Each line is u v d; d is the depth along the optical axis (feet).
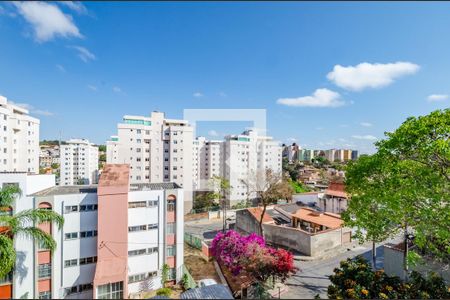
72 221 63.26
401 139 49.96
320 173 255.29
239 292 60.80
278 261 58.70
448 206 47.29
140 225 68.90
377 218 57.52
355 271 55.26
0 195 53.62
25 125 170.60
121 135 163.02
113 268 61.46
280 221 117.08
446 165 49.11
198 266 78.33
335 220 105.60
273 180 126.41
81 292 63.31
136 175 165.37
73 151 252.42
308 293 60.75
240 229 119.96
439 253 52.70
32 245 59.77
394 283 52.47
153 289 68.44
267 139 193.36
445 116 46.57
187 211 160.66
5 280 58.54
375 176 57.93
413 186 48.11
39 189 72.95
